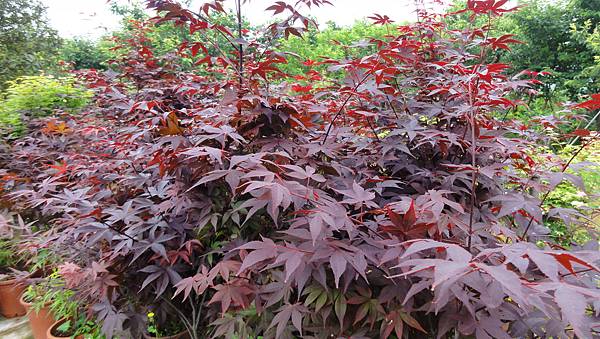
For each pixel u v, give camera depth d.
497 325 1.19
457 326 1.24
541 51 9.25
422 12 2.76
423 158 2.26
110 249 2.28
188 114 2.50
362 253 1.30
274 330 1.67
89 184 2.68
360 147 2.17
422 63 2.39
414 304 1.45
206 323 2.38
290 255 1.26
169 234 2.12
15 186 3.91
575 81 8.59
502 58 9.32
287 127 1.98
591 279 1.39
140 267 2.26
